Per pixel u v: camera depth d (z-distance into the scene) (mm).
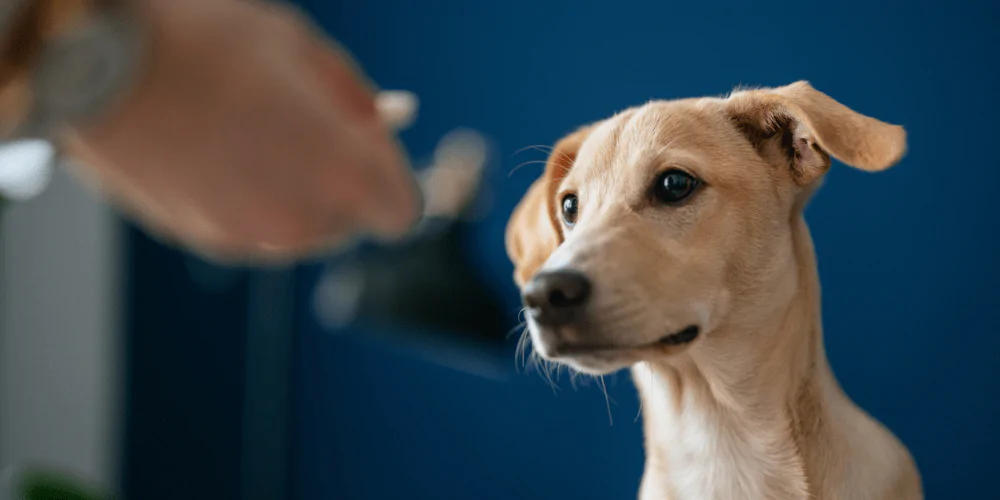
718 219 1206
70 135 433
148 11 410
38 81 409
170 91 414
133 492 3738
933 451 1846
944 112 1775
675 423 1388
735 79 2148
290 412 3936
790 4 2025
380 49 3369
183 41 412
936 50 1776
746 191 1230
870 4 1879
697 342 1177
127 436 3711
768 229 1243
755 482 1305
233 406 4016
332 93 495
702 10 2217
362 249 2748
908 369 1880
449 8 3018
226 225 476
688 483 1371
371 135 505
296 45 479
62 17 424
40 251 3469
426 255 2568
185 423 3881
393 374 3354
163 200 465
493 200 2812
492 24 2844
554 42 2631
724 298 1218
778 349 1275
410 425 3283
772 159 1269
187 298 3855
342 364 3625
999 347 1718
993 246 1712
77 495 974
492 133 2855
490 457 2908
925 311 1841
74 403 3574
